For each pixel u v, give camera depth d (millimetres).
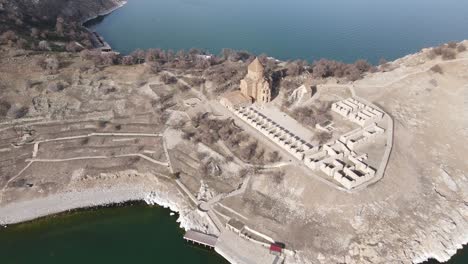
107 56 175250
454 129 135250
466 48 160750
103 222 113688
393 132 130125
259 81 144750
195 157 129875
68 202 117375
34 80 154750
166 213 115812
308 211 108562
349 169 113750
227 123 138375
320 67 163000
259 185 117250
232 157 126438
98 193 120562
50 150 133375
